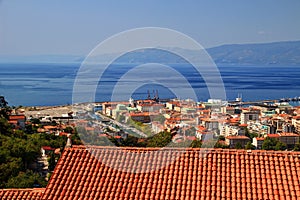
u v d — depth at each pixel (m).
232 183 17.67
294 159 18.55
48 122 133.88
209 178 18.02
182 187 17.69
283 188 17.19
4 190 20.50
